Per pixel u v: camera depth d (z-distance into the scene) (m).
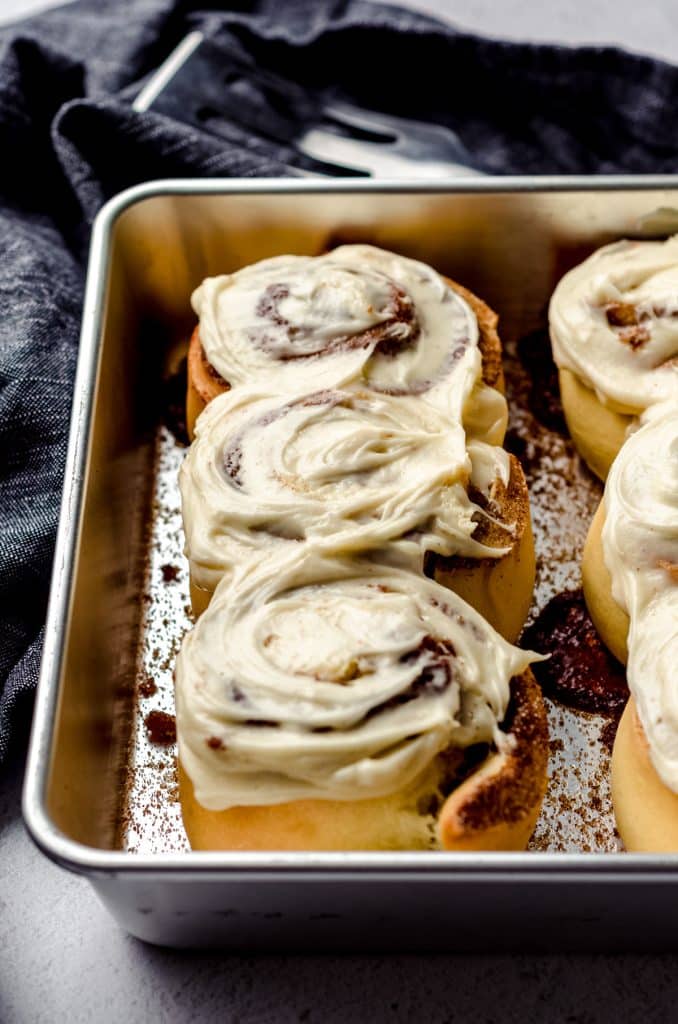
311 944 0.45
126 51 0.61
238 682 0.44
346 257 0.52
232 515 0.46
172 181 0.53
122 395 0.52
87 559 0.47
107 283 0.51
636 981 0.45
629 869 0.41
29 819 0.42
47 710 0.44
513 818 0.43
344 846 0.44
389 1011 0.45
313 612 0.45
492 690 0.44
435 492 0.47
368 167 0.58
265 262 0.52
